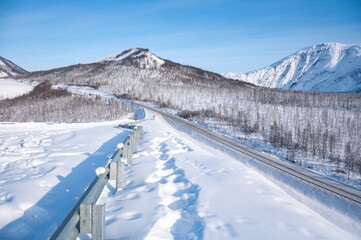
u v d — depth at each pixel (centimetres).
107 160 1061
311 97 12744
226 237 462
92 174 841
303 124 7200
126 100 10506
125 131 2320
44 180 727
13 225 463
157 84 15712
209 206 609
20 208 530
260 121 7294
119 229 474
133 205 587
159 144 1691
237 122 6506
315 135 5659
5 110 7988
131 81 16188
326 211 1379
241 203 639
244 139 4528
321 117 8188
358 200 1539
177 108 8894
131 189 711
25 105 8350
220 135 3975
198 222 532
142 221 500
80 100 8688
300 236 480
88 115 7250
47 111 7706
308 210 686
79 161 995
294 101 11912
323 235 499
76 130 2209
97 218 395
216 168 1031
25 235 445
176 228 522
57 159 1007
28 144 1363
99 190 543
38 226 482
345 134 6050
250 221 534
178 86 16125
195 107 9856
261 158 2486
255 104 10538
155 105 9544
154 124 3631
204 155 1341
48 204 573
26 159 998
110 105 8269
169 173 961
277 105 10850
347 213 1353
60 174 803
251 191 738
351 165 3334
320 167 3069
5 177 752
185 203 655
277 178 1898
